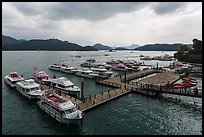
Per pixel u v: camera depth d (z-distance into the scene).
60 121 40.62
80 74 99.00
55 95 48.88
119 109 49.84
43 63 167.62
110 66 127.00
